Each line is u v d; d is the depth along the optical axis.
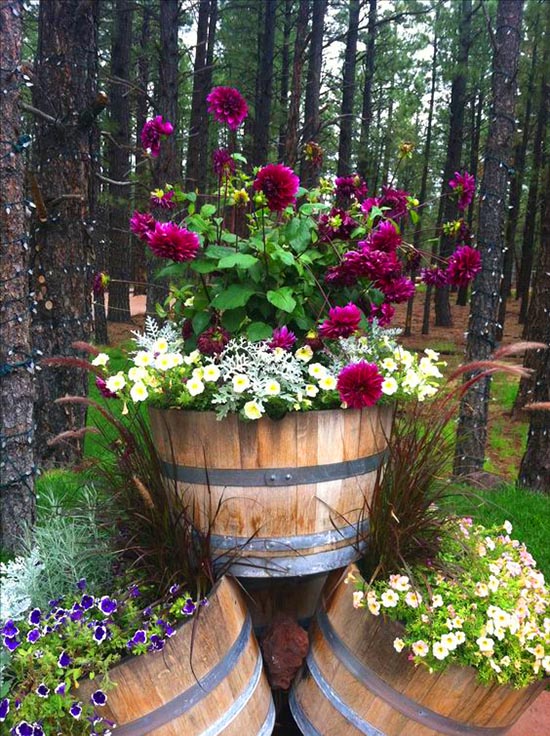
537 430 4.60
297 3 12.95
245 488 1.86
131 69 12.98
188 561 1.93
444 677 1.73
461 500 2.69
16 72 2.94
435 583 1.97
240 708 1.83
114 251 12.86
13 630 1.71
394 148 11.81
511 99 4.65
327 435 1.86
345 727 1.88
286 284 2.17
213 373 1.82
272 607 2.26
